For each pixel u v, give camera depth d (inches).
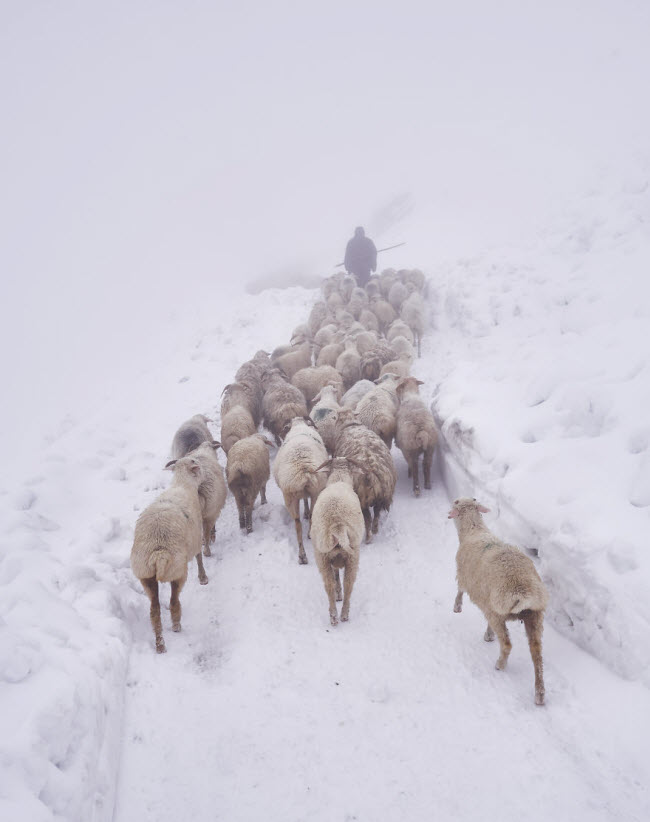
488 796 150.4
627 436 221.6
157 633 203.5
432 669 194.4
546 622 204.4
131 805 152.0
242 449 275.9
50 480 308.3
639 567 174.6
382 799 152.3
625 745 154.1
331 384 381.4
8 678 154.3
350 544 214.7
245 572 250.7
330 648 206.2
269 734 172.1
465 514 213.5
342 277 672.4
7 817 117.9
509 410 279.7
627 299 361.1
